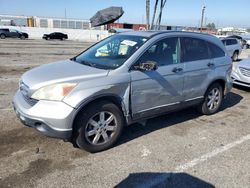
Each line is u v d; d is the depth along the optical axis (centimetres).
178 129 501
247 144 451
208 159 396
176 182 339
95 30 6200
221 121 554
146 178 345
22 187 317
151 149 419
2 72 1003
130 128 495
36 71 421
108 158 388
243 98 748
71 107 356
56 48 2458
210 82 547
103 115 395
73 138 387
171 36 479
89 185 326
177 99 491
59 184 325
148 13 1108
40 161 372
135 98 422
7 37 4034
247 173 362
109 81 387
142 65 410
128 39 469
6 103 605
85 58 476
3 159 372
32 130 464
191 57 509
